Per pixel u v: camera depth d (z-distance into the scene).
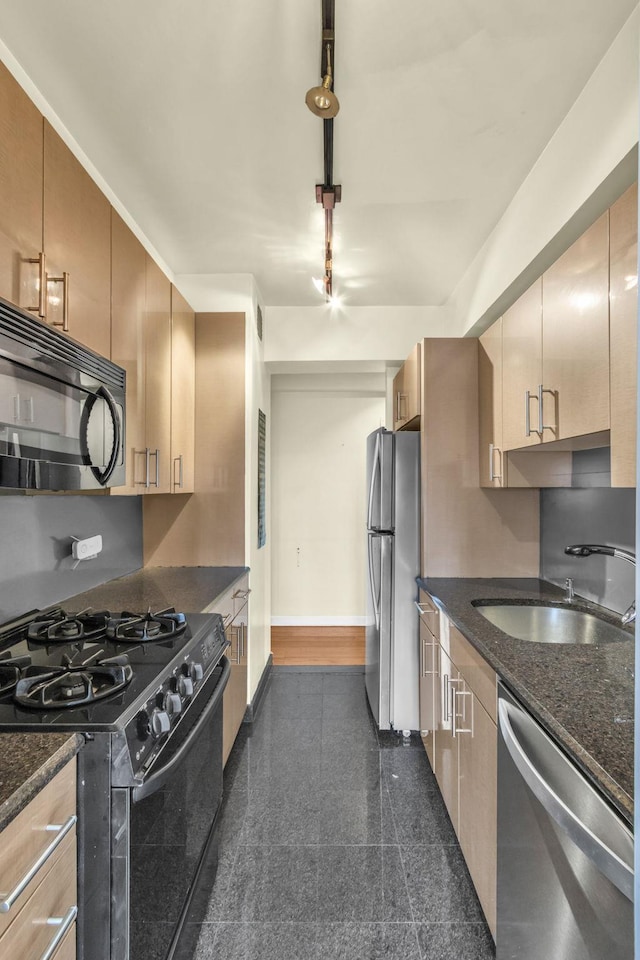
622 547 1.77
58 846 0.86
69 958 0.89
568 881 0.92
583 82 1.47
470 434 2.51
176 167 1.88
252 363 2.88
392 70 1.42
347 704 3.03
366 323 3.37
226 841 1.83
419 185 1.99
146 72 1.43
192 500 2.81
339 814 1.99
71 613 1.79
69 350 1.28
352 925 1.47
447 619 1.91
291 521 4.64
